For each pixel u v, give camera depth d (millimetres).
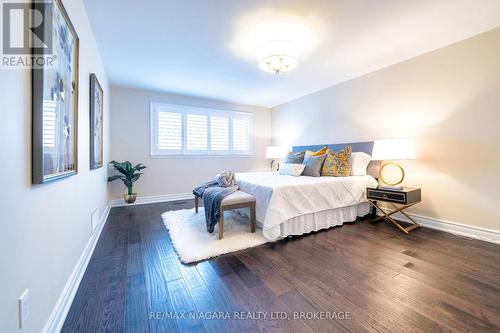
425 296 1440
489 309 1313
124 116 4086
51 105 1105
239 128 5371
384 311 1304
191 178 4738
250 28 2229
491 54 2297
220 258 1989
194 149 4766
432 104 2750
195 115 4777
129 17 2053
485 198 2371
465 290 1502
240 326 1191
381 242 2352
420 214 2902
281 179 3018
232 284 1580
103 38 2420
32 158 956
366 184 3154
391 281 1614
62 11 1257
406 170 3031
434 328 1168
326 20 2092
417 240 2400
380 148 2830
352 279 1643
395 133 3139
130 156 4145
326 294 1466
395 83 3117
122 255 2041
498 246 2223
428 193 2814
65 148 1340
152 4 1879
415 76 2896
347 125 3828
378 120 3348
